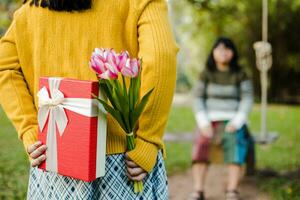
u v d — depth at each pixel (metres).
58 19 1.58
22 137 1.66
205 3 8.90
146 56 1.49
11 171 5.11
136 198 1.58
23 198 4.14
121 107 1.47
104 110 1.48
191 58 18.22
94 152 1.46
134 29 1.56
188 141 7.94
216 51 4.39
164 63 1.48
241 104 4.40
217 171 5.78
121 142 1.58
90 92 1.43
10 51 1.70
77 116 1.46
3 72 1.69
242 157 4.39
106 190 1.57
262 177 5.32
